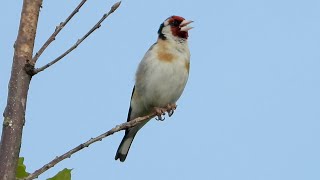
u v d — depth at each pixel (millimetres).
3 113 4773
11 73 4879
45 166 4617
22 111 4773
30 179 4520
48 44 4957
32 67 4855
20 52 4930
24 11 5066
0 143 4645
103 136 5031
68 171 5219
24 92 4828
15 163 4605
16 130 4691
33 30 5027
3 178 4492
